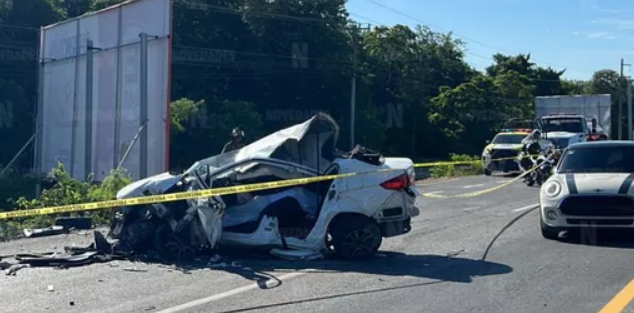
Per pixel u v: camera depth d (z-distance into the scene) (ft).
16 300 25.94
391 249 36.86
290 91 184.85
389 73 215.10
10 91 130.62
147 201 33.76
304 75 181.88
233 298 25.99
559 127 109.91
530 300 25.53
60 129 93.45
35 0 145.38
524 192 72.95
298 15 181.27
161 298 26.08
